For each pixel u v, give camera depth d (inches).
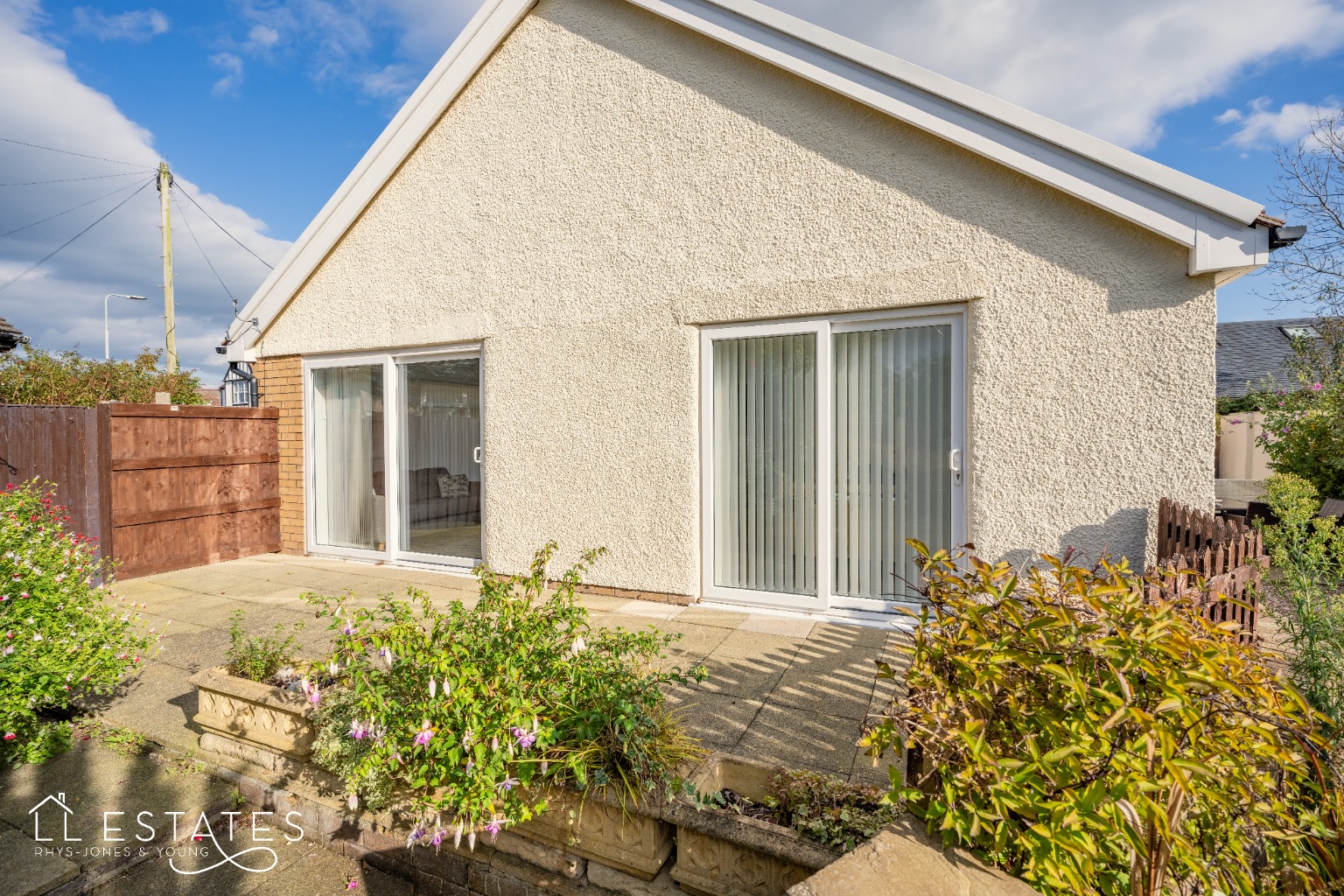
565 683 101.4
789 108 202.4
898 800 72.3
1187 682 59.1
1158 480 165.6
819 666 160.2
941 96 177.3
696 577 220.8
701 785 92.4
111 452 261.4
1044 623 65.2
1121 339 168.6
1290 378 445.1
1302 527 139.9
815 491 206.4
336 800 118.2
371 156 274.7
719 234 212.7
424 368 283.7
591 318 234.1
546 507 243.3
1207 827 67.8
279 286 306.2
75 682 139.5
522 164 246.5
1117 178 163.0
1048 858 61.1
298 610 220.2
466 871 106.3
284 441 320.5
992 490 181.5
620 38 226.8
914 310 193.0
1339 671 97.5
